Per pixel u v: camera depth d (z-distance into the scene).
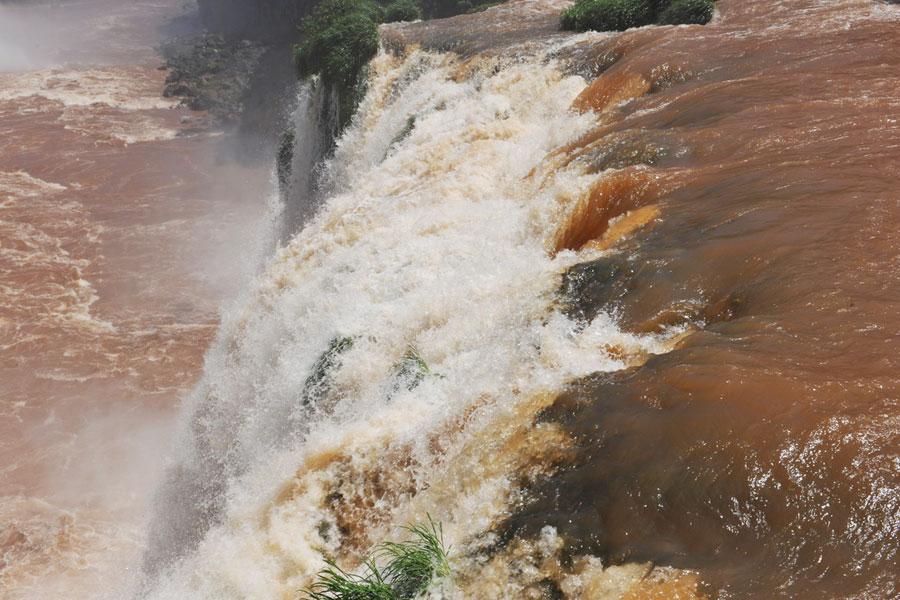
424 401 7.23
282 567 6.60
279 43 57.22
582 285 7.25
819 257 6.37
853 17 15.06
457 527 5.41
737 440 4.68
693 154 9.21
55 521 16.84
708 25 16.28
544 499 5.05
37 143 44.75
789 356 5.25
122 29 77.06
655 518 4.52
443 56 19.64
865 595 3.74
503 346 7.22
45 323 25.80
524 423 5.82
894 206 6.95
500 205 10.94
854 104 9.77
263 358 11.62
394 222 11.81
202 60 57.38
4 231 33.06
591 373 6.06
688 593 4.04
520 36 19.89
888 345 5.18
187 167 41.25
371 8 29.27
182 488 12.82
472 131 14.05
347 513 6.73
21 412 21.03
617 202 8.73
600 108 13.45
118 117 49.84
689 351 5.61
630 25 19.23
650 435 5.00
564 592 4.45
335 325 9.45
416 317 8.83
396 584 5.23
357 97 21.62
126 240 32.38
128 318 26.27
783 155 8.49
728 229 7.15
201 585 6.76
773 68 12.18
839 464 4.37
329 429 7.57
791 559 4.04
